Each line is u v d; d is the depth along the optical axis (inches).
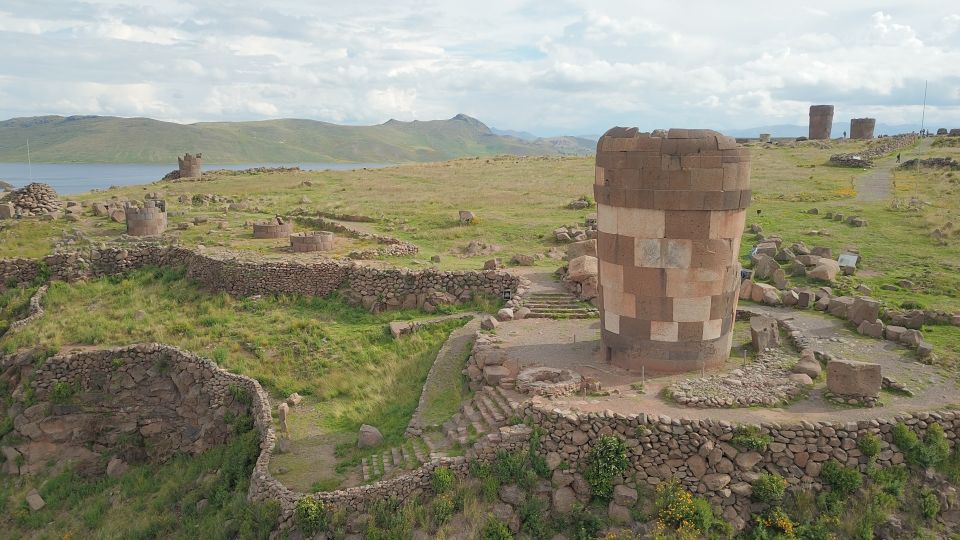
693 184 543.2
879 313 735.7
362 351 817.5
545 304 852.6
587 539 468.1
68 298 1010.7
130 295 1014.4
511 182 2219.5
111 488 752.3
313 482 552.1
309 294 985.5
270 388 757.3
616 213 583.8
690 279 569.0
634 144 556.4
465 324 845.8
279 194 1947.6
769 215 1378.0
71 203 1508.4
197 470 714.2
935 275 880.9
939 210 1323.8
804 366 582.6
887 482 471.8
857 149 2731.3
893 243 1075.9
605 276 613.0
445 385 687.1
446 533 478.6
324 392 737.0
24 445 800.3
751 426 477.7
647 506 476.1
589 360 645.9
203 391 779.4
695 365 591.2
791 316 756.6
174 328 898.1
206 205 1686.8
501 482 502.9
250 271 994.7
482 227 1358.3
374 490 513.3
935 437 480.4
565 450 501.7
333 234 1230.3
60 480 767.1
